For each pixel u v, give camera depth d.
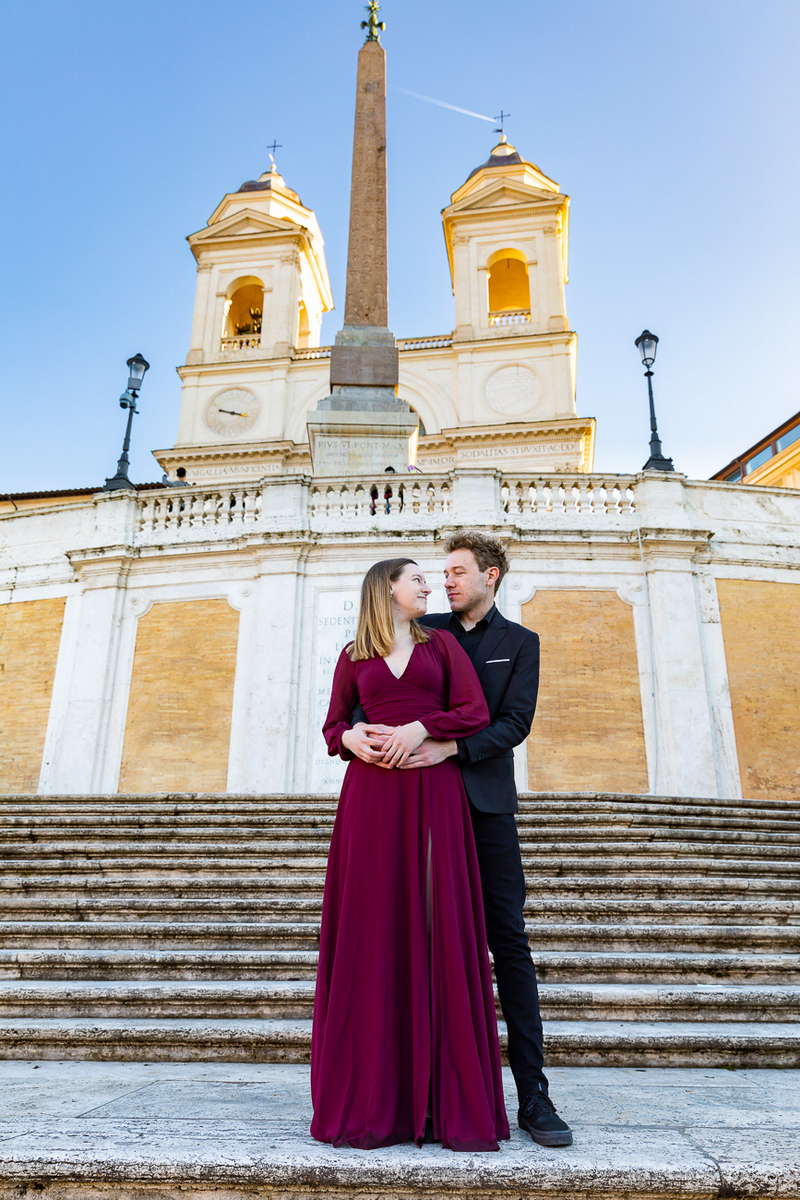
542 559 14.82
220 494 15.71
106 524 15.80
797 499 15.70
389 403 18.33
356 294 19.75
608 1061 3.49
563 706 13.94
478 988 2.44
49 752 14.62
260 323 35.94
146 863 6.09
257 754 13.63
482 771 2.77
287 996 3.88
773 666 14.48
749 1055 3.49
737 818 8.20
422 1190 2.05
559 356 30.89
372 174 21.28
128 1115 2.50
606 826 7.43
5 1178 2.10
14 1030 3.58
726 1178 2.03
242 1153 2.11
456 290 32.81
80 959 4.39
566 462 28.94
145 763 14.16
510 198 33.66
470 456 29.52
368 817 2.61
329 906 2.63
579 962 4.30
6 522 16.77
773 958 4.34
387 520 14.94
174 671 14.66
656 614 14.44
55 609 15.66
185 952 4.43
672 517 15.00
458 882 2.54
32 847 6.52
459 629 3.14
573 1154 2.15
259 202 36.41
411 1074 2.35
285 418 31.72
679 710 13.84
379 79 22.45
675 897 5.51
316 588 14.62
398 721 2.69
